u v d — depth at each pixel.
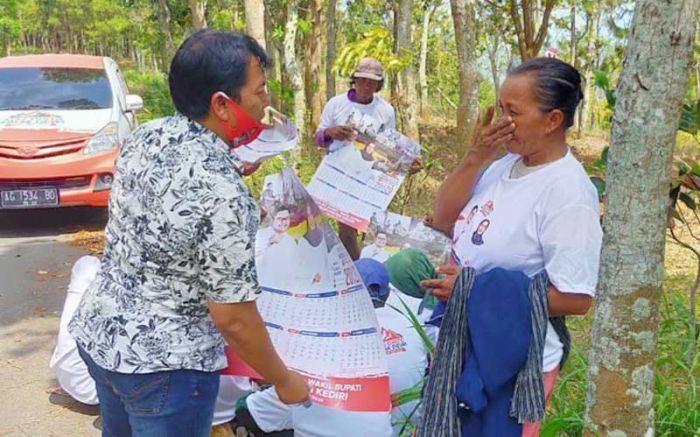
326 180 4.25
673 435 2.98
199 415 2.08
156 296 1.97
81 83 7.93
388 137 4.27
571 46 18.19
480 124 2.43
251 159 2.53
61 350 3.68
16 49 46.25
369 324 2.46
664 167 2.08
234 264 1.88
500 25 12.53
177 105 1.99
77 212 8.18
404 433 3.00
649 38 2.01
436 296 2.33
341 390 2.40
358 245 5.75
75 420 3.68
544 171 2.18
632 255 2.14
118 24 46.66
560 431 2.73
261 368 2.04
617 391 2.22
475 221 2.33
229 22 16.28
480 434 2.26
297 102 7.70
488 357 2.15
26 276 6.00
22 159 7.02
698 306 5.53
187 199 1.87
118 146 7.38
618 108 2.11
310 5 15.63
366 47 7.86
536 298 2.13
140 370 1.96
